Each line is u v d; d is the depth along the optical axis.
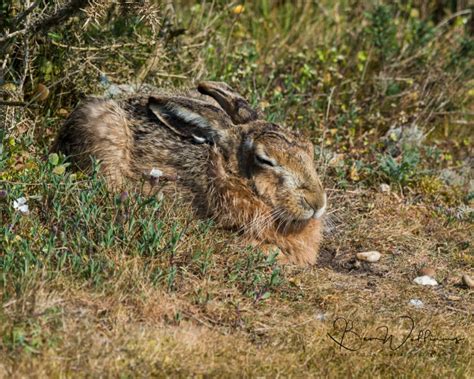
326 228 13.12
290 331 9.98
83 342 8.96
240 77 15.83
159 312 9.85
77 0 12.26
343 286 11.48
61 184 11.20
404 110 16.70
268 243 11.91
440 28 18.94
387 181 14.69
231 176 11.76
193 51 15.89
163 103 12.20
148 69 14.66
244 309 10.26
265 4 18.44
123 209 11.04
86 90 13.90
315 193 11.66
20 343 8.77
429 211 14.12
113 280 10.03
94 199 11.23
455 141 16.59
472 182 15.26
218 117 12.04
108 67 14.35
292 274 11.41
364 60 16.95
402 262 12.49
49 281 9.73
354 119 15.79
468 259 12.73
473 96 17.69
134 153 12.30
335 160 14.61
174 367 8.91
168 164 12.16
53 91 13.70
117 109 12.51
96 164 11.55
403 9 18.59
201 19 16.69
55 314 9.23
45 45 13.68
